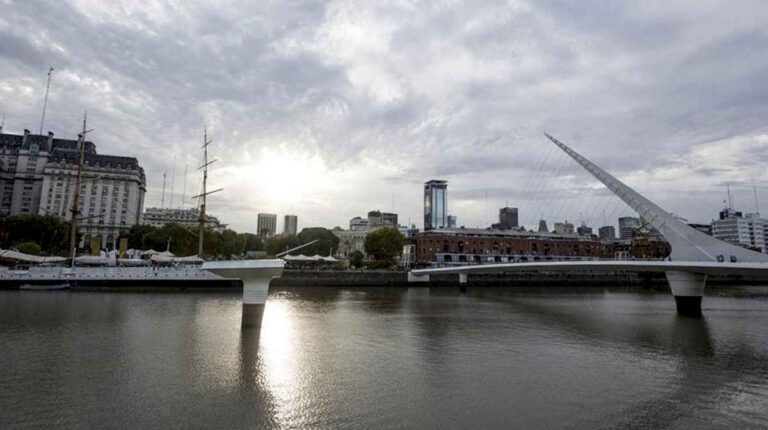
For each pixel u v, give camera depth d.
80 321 37.88
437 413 17.73
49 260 76.69
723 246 50.09
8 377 21.39
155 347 28.22
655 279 123.50
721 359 28.12
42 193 170.12
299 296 70.06
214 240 105.69
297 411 17.73
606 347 31.69
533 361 26.88
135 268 70.25
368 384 21.45
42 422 16.14
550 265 63.41
